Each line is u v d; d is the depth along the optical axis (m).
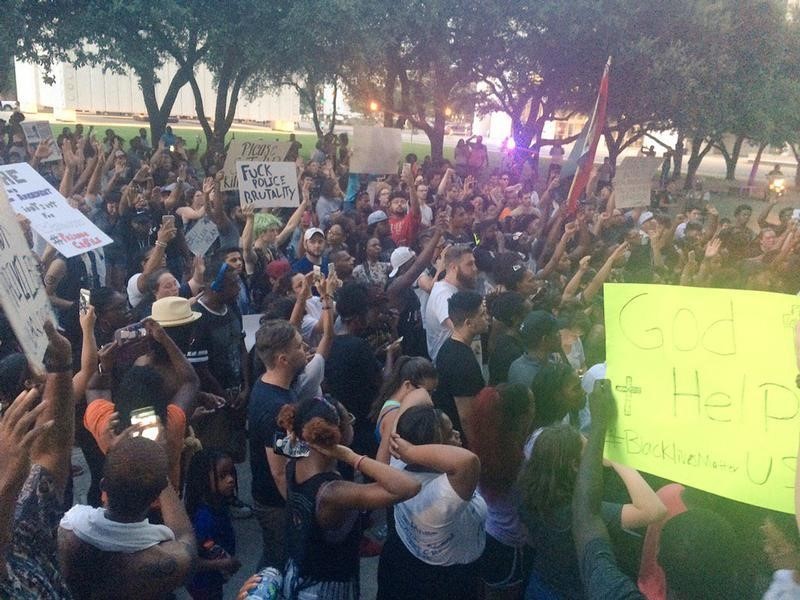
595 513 2.30
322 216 10.98
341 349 4.60
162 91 51.84
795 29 22.70
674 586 2.26
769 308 2.09
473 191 14.29
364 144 11.19
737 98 21.94
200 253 7.30
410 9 18.14
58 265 5.67
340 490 2.78
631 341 2.27
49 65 17.08
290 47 17.47
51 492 2.17
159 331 3.69
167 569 2.47
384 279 7.16
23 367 3.27
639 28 20.17
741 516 2.63
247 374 5.00
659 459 2.23
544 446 2.83
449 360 4.55
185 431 3.48
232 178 9.02
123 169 9.18
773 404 2.10
